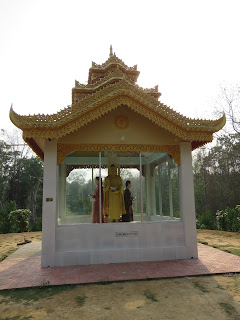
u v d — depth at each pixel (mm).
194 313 4062
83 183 8094
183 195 7945
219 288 5156
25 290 5277
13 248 10594
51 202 7316
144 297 4750
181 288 5191
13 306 4465
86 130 7891
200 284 5418
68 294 4973
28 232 16438
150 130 8203
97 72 11445
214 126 7867
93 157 8242
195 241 7738
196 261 7250
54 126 6918
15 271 6633
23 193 44156
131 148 8023
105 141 7922
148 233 7641
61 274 6215
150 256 7457
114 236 7480
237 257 7664
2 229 16922
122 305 4414
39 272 6438
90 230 7414
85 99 7496
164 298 4688
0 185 41156
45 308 4355
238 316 3947
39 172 44594
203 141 8141
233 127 25562
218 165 30922
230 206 29203
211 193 30797
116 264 7082
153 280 5746
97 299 4691
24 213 16797
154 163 8539
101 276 5973
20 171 45156
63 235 7270
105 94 7578
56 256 7090
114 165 8266
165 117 7414
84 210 7941
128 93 7148
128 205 8125
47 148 7574
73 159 8195
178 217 8141
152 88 10797
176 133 7594
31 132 6965
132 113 8195
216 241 10961
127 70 11414
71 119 7016
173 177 8516
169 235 7715
